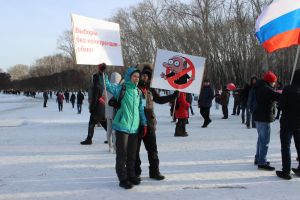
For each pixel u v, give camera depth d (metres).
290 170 7.43
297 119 7.21
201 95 15.71
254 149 10.29
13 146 11.30
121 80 8.49
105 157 9.41
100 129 15.40
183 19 47.69
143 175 7.64
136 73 6.87
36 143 11.82
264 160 8.01
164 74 8.61
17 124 18.58
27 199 6.24
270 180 7.24
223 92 19.89
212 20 46.16
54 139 12.66
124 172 6.86
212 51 46.50
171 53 8.62
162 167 8.27
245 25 43.28
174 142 11.65
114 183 7.11
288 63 38.72
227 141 11.77
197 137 12.73
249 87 15.40
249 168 8.16
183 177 7.46
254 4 40.47
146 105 7.11
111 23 9.12
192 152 9.94
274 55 40.16
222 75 46.91
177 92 7.44
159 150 10.26
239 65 45.06
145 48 61.16
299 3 9.38
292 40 9.37
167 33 52.34
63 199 6.22
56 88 103.19
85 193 6.53
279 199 6.13
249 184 6.98
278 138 12.24
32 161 9.03
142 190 6.66
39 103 51.22
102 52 8.95
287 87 7.23
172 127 15.95
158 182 7.14
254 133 13.59
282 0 9.46
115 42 9.14
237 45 45.75
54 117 22.94
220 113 23.77
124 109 6.83
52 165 8.57
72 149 10.58
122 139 6.85
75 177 7.54
